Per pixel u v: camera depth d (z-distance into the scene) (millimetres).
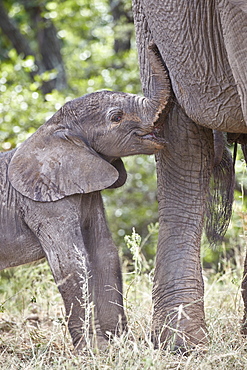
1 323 11352
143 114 9031
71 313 8930
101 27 30797
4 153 9469
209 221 10852
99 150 9203
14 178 9086
